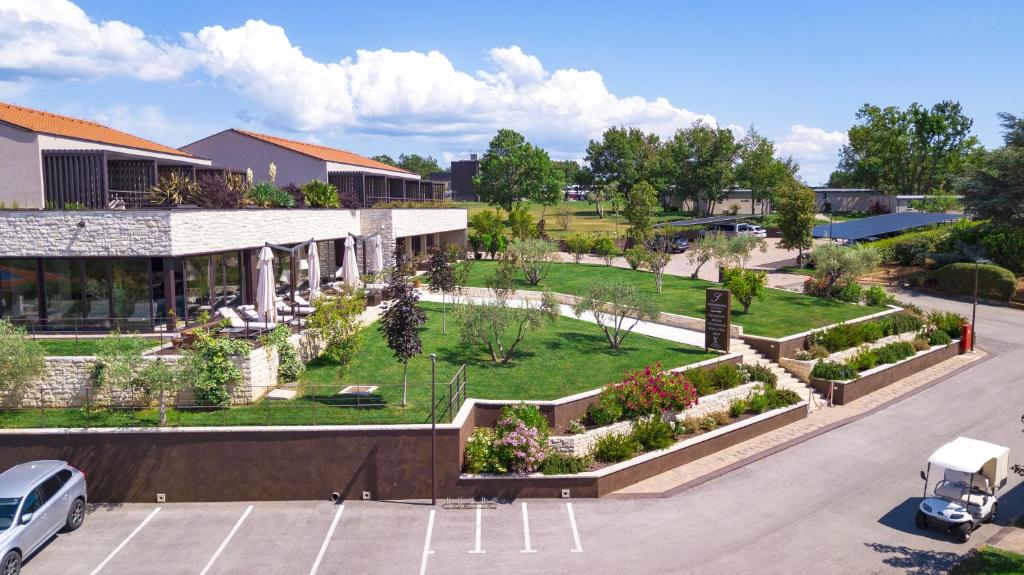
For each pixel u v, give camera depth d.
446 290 31.47
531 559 16.23
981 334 39.91
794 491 20.34
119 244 24.38
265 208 31.02
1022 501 20.36
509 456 19.61
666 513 18.77
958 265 47.75
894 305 41.09
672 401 23.06
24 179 26.80
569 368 25.19
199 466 19.09
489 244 52.50
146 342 22.69
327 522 17.98
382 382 22.66
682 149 91.62
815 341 31.97
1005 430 25.61
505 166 84.19
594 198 92.12
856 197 90.31
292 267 26.67
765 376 27.80
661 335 31.06
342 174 43.97
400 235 41.12
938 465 18.36
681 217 89.75
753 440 24.61
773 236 73.56
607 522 18.17
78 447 18.98
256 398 21.11
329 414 20.08
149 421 19.78
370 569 15.73
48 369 21.08
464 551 16.56
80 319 24.48
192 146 45.00
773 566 16.08
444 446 19.17
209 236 26.39
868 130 108.38
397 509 18.73
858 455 23.27
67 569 15.70
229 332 23.22
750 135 91.38
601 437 21.36
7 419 20.03
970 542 17.56
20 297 25.17
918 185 108.00
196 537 17.19
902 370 32.41
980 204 50.19
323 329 23.86
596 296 27.53
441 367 24.47
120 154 27.53
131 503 19.11
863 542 17.34
